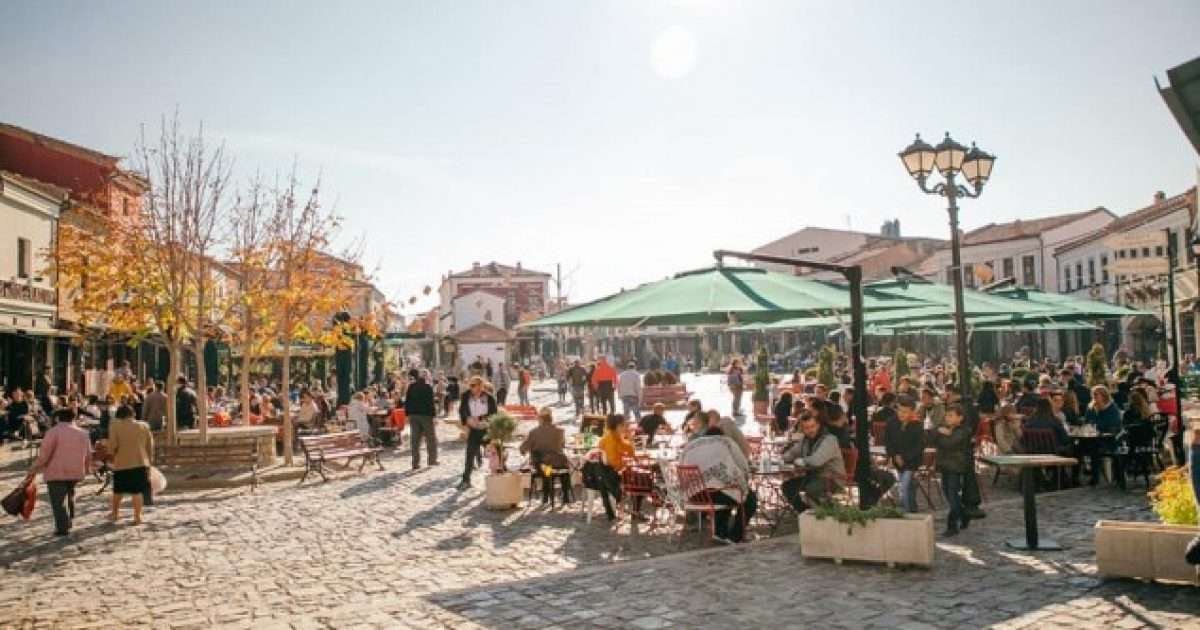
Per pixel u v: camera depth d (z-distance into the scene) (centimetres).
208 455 1529
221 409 2409
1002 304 1641
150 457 1256
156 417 1997
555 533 1115
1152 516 1102
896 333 3097
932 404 1427
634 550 1010
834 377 2759
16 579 906
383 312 2605
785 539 1027
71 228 2027
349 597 819
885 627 681
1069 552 912
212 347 2647
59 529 1139
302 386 3050
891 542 869
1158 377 2700
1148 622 671
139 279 1845
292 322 2017
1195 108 452
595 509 1287
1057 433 1333
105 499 1440
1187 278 2841
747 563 906
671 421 2612
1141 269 1455
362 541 1077
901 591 780
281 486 1576
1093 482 1360
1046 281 5206
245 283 2048
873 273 6594
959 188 1211
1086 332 4569
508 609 755
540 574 895
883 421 1507
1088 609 709
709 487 1029
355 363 2948
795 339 6944
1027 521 939
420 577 891
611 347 7312
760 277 1279
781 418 1819
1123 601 727
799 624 695
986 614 705
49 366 2777
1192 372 2700
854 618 706
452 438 2459
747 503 1079
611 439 1198
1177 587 762
